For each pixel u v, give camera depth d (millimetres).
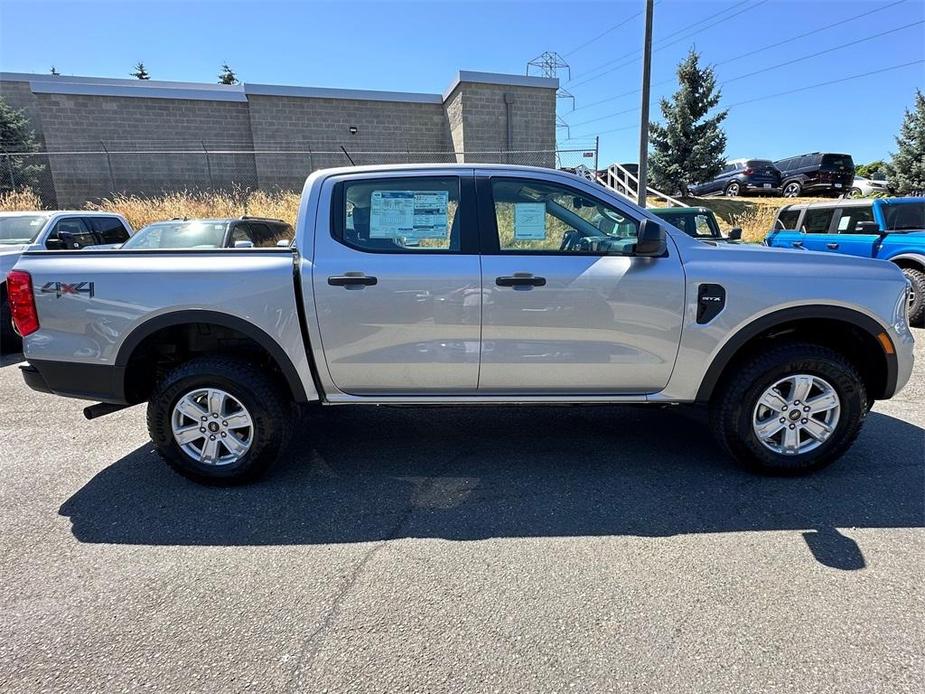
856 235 8945
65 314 3203
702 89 21938
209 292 3146
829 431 3342
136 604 2350
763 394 3293
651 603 2322
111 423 4555
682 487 3330
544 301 3189
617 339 3244
